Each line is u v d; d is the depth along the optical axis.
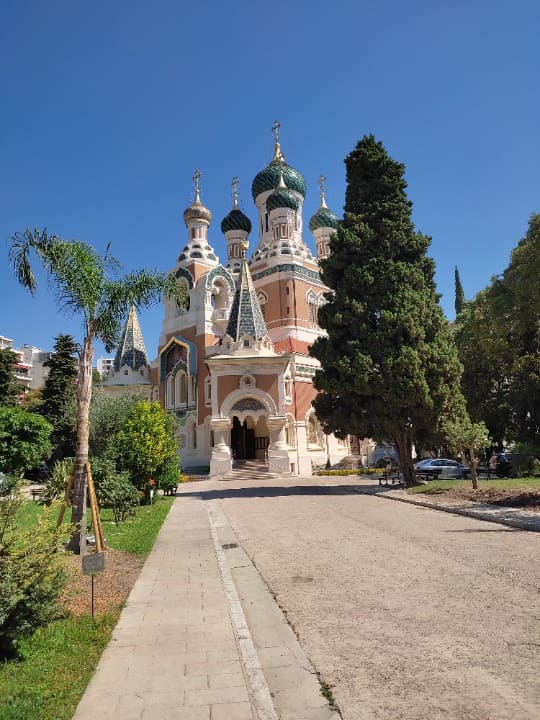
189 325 49.00
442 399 25.25
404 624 6.84
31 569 6.49
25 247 12.99
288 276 51.50
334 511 18.61
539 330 23.34
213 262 52.78
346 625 6.95
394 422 25.64
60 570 7.02
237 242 59.12
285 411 39.84
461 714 4.59
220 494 27.31
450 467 31.22
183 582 9.41
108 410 33.31
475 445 20.88
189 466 45.03
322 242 62.31
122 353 54.03
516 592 7.88
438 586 8.41
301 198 58.03
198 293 49.41
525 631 6.38
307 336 50.91
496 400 35.69
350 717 4.64
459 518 15.48
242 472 37.94
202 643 6.40
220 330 49.00
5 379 40.09
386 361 24.92
